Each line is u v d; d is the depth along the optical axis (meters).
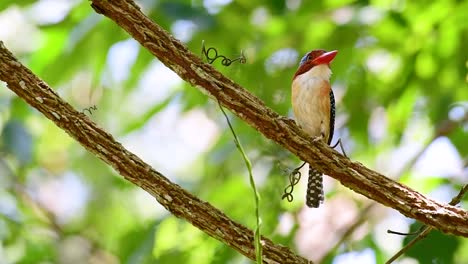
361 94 12.82
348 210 13.07
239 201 11.55
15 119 12.91
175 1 11.10
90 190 14.68
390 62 12.95
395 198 6.29
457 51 12.42
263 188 11.05
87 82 13.62
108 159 6.20
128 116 13.53
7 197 14.13
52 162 15.09
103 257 14.38
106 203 14.62
